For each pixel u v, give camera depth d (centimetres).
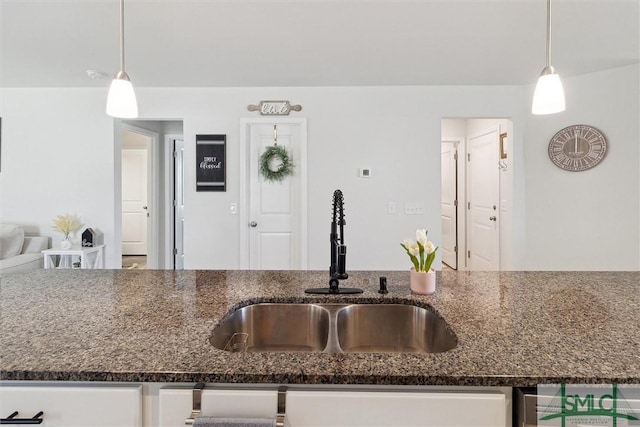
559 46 271
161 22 234
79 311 116
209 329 101
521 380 75
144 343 91
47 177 374
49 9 218
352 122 372
